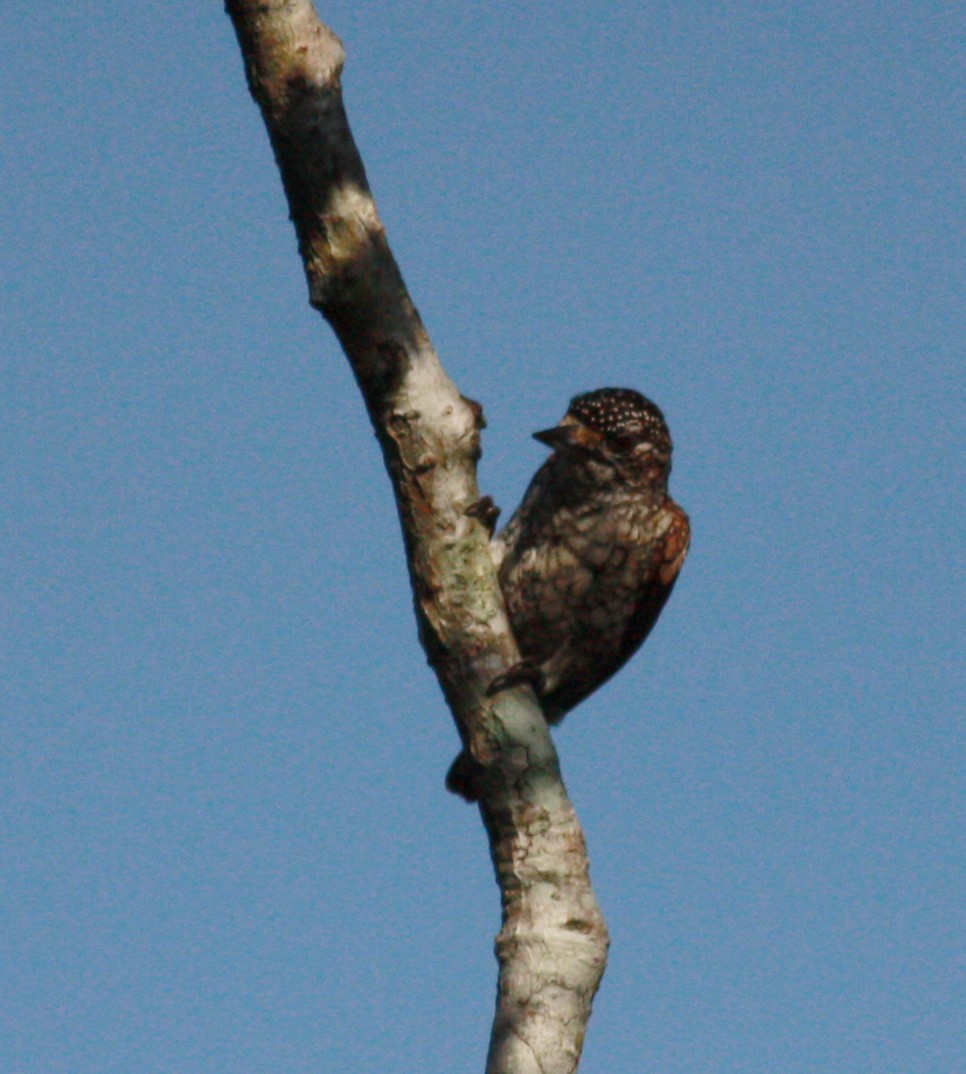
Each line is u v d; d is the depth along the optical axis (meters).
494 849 8.45
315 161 8.19
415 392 8.46
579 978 8.03
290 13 8.18
